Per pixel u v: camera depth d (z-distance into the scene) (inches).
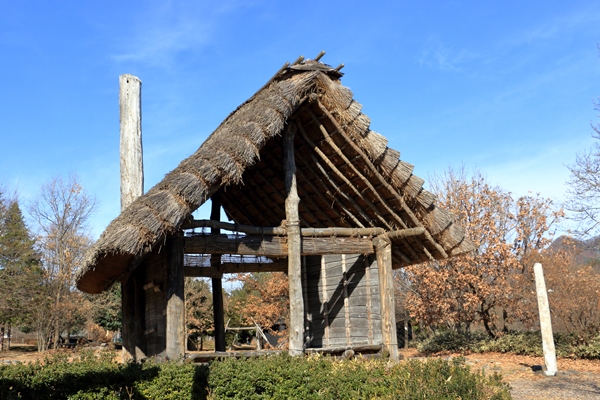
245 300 1031.6
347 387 250.1
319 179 363.6
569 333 612.4
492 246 716.7
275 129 299.6
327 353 341.1
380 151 319.3
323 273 442.9
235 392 249.6
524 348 608.4
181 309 289.7
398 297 903.7
